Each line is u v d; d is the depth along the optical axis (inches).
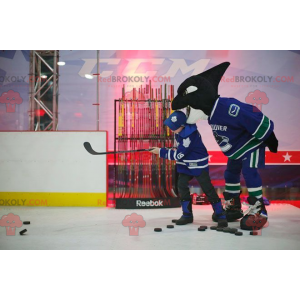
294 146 244.5
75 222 179.6
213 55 241.9
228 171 185.0
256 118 153.3
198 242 143.5
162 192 230.1
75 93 243.4
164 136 226.2
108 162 244.2
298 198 244.8
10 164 228.2
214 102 157.0
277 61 242.8
